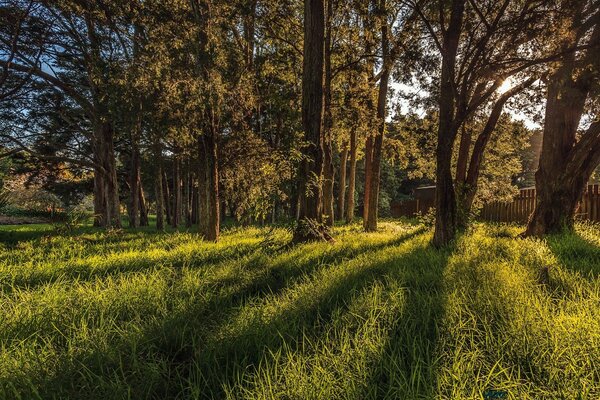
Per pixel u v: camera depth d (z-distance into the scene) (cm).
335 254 609
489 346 237
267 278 455
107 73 1012
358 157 2772
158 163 1945
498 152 1825
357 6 1060
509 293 327
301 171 819
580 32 650
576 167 800
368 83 1414
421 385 194
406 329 257
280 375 202
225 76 905
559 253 548
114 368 224
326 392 183
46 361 230
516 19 674
